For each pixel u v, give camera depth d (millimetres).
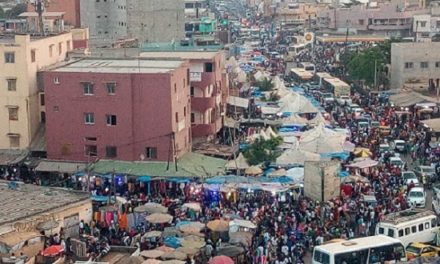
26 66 72250
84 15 143250
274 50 181375
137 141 68312
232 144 76625
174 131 68000
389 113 93312
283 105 92750
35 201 52906
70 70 70688
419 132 82062
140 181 64375
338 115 94312
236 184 60594
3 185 58656
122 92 67938
